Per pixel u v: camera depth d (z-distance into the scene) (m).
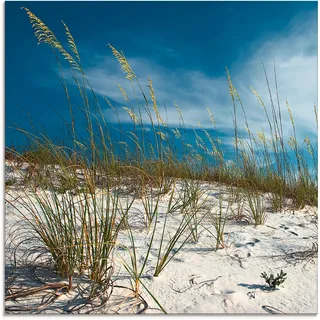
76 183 2.38
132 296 1.95
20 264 2.21
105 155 2.62
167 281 2.17
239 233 3.24
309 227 3.61
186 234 3.11
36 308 1.77
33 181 3.61
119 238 2.83
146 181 4.42
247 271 2.39
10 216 3.02
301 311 1.89
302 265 2.52
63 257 2.03
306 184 4.88
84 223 2.14
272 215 4.09
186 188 4.12
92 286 1.88
